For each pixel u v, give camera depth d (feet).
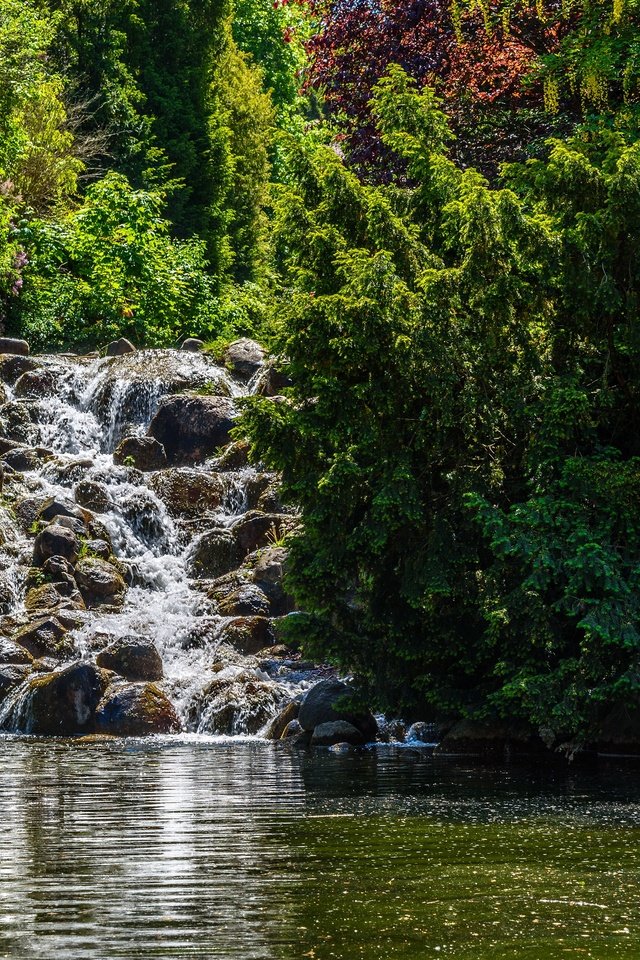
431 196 51.85
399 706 51.24
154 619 72.59
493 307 45.73
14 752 51.26
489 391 47.44
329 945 18.43
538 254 45.29
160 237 142.10
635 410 48.19
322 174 51.67
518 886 22.36
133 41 176.35
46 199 142.72
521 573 46.47
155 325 132.36
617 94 71.26
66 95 158.30
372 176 83.92
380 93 53.31
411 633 49.62
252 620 70.95
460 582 47.60
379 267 45.80
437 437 47.34
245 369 108.17
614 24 67.31
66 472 90.27
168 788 37.99
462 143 80.18
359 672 51.52
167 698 61.72
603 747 47.67
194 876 23.48
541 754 48.14
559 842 27.02
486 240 45.65
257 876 23.43
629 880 22.86
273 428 47.57
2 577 75.41
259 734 58.75
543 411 46.32
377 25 84.33
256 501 89.25
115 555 82.84
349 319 45.32
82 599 75.20
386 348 45.85
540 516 44.78
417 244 50.11
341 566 48.80
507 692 44.55
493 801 34.22
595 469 45.09
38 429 99.96
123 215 134.31
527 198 50.60
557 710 43.60
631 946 18.31
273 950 18.15
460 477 47.75
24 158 137.18
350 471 46.32
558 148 45.65
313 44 87.10
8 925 19.69
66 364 108.47
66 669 61.67
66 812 32.50
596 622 42.86
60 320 129.29
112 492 88.12
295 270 50.70
